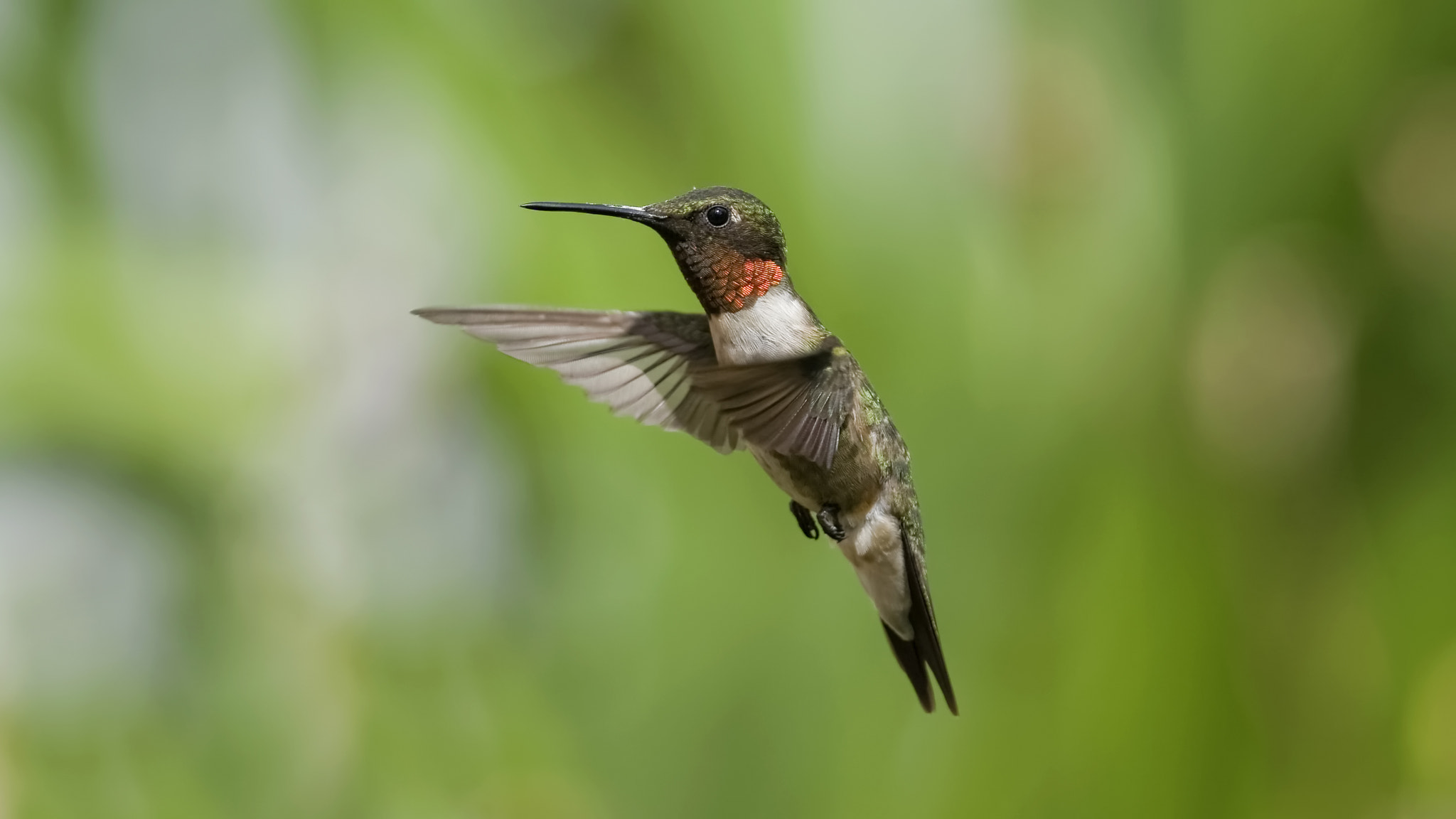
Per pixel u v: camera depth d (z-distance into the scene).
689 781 2.80
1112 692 2.80
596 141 2.81
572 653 2.81
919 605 2.74
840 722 2.80
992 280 2.80
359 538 2.82
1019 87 2.80
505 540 2.82
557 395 2.82
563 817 2.80
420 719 2.81
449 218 2.82
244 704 2.81
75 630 2.81
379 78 2.82
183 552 2.81
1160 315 2.80
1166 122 2.80
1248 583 2.80
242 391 2.81
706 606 2.81
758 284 2.73
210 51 2.83
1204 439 2.80
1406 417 2.81
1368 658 2.80
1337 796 2.80
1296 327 2.81
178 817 2.80
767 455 2.73
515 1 2.81
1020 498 2.80
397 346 2.82
